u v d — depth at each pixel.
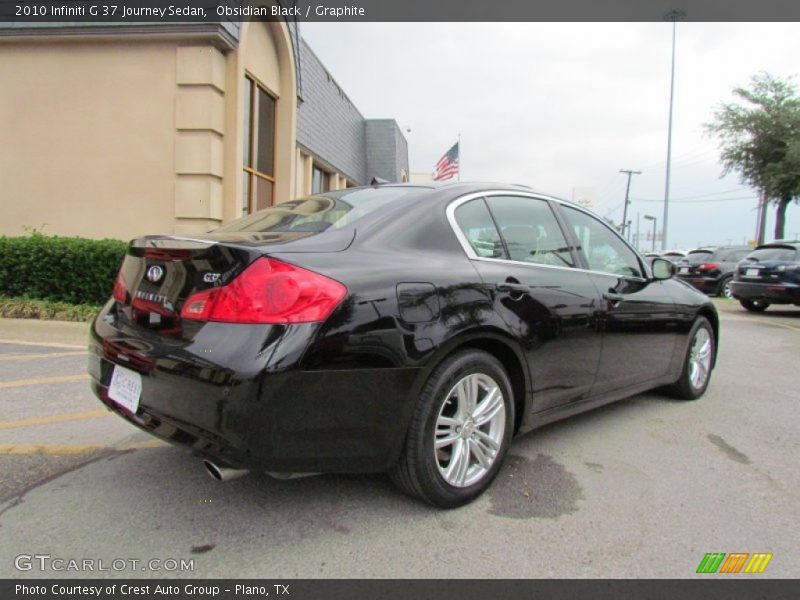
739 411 4.43
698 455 3.48
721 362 6.47
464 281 2.74
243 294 2.21
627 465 3.30
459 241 2.94
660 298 4.13
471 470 2.80
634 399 4.76
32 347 6.06
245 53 9.34
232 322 2.20
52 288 7.81
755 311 12.48
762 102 27.11
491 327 2.77
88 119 8.88
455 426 2.71
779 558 2.38
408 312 2.47
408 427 2.52
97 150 8.90
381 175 22.20
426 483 2.58
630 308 3.78
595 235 3.93
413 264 2.63
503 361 3.06
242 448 2.15
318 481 2.99
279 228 2.87
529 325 3.00
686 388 4.61
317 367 2.22
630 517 2.69
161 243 2.56
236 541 2.42
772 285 11.09
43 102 8.98
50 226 9.10
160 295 2.49
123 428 3.72
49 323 7.02
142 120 8.77
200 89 8.58
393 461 2.50
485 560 2.32
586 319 3.39
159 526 2.52
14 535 2.43
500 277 2.93
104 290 7.67
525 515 2.68
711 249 17.27
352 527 2.54
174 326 2.39
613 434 3.84
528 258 3.26
